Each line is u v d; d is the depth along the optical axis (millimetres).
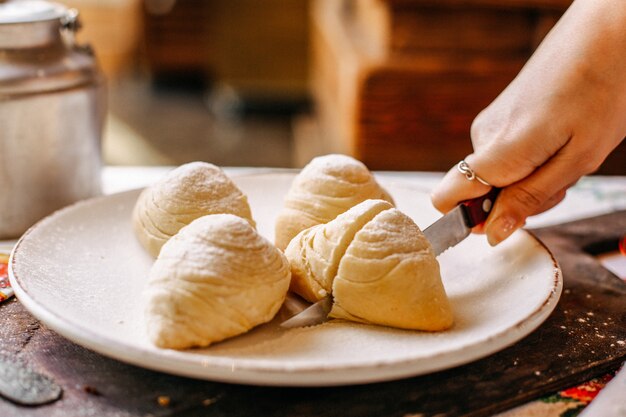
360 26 1227
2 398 412
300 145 1741
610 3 470
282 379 392
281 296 454
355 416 413
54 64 571
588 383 451
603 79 470
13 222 583
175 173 531
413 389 431
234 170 703
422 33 958
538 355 459
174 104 2119
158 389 424
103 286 492
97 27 2275
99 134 622
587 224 620
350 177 527
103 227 554
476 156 499
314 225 520
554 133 477
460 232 506
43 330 466
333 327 456
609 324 489
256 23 1940
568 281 536
